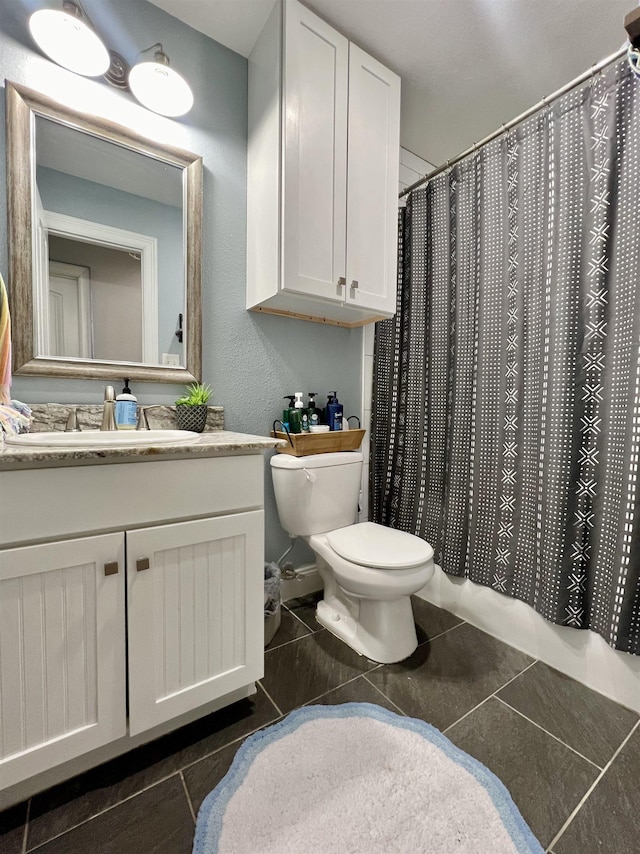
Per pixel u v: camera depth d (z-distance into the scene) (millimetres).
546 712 1170
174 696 985
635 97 1118
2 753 795
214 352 1564
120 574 899
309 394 1737
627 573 1149
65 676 849
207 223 1518
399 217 1963
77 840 812
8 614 788
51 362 1225
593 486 1241
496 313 1515
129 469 905
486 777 949
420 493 1850
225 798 889
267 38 1424
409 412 1909
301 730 1080
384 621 1396
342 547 1415
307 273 1413
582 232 1236
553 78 1657
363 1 1336
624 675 1200
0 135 1139
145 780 937
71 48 1188
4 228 1155
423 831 827
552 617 1318
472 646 1497
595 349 1215
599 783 946
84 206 1277
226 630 1062
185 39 1438
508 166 1463
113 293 1331
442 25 1420
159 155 1383
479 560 1596
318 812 863
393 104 1613
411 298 1897
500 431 1512
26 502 792
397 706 1182
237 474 1069
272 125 1406
